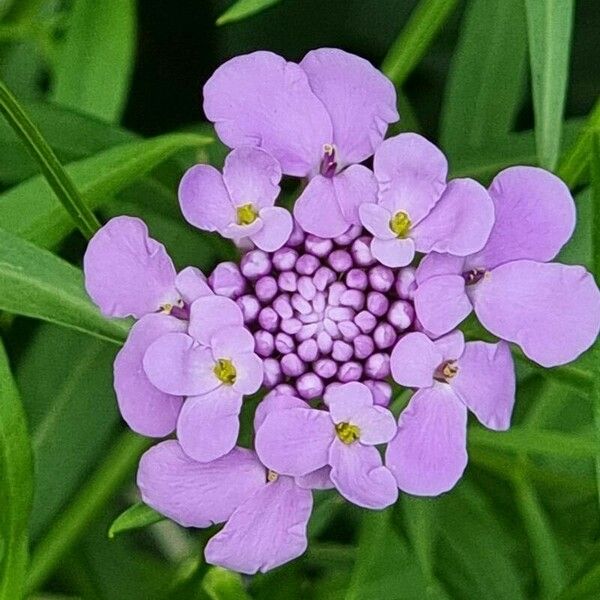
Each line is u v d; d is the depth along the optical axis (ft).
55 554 0.48
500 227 0.38
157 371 0.36
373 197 0.38
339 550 0.57
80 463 0.52
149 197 0.48
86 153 0.50
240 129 0.39
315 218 0.38
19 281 0.40
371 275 0.38
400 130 0.56
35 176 0.47
